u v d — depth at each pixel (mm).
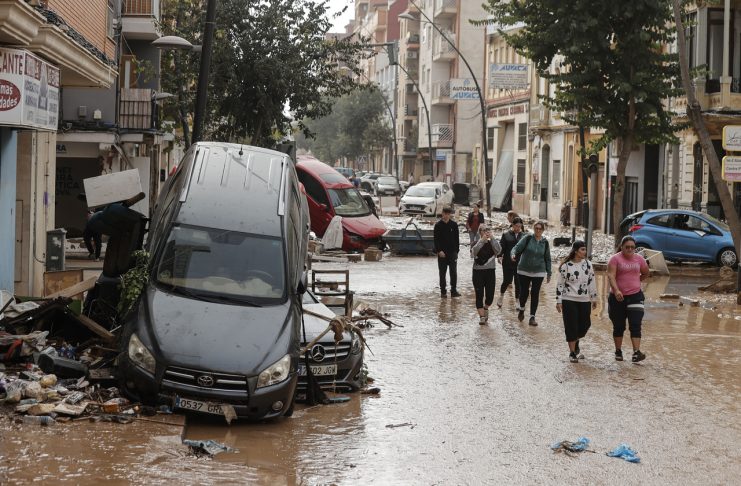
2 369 10836
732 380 13711
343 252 32562
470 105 79000
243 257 11586
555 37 28719
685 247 29938
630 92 28547
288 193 12727
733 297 23625
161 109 33438
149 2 31844
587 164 28375
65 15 16438
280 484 8344
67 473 7980
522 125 60812
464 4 77812
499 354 15398
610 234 43625
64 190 32969
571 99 29234
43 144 19562
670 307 21609
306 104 33500
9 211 15703
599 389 12938
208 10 20250
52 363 10961
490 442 10156
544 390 12797
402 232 33406
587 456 9734
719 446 10227
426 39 86750
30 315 12242
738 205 36281
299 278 11609
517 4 29750
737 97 34625
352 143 99750
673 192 38844
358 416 11117
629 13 27734
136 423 9711
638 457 9688
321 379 12055
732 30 35844
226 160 12938
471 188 70875
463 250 35688
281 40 32188
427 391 12562
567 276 14922
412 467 9141
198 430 10000
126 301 11164
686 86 25141
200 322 10547
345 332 12398
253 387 10055
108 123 29969
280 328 10742
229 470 8570
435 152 85125
